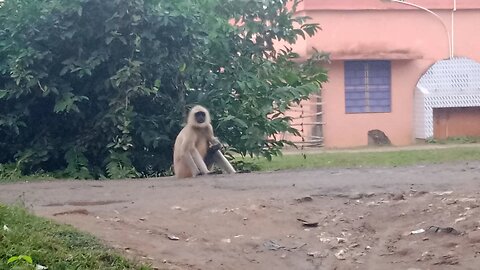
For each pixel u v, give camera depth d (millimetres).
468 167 11117
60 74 13469
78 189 10102
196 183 10227
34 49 13469
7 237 5848
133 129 13594
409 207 7922
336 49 22953
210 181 10359
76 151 13547
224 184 9898
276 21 14906
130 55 13773
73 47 13766
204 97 14102
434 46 23656
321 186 9258
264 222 7723
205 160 12305
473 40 23859
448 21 23688
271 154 14695
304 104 23234
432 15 23531
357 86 23516
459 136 24906
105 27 13625
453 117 24969
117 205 8367
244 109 13984
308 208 8180
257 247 7098
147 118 13789
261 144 14227
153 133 13562
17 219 6430
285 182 9805
